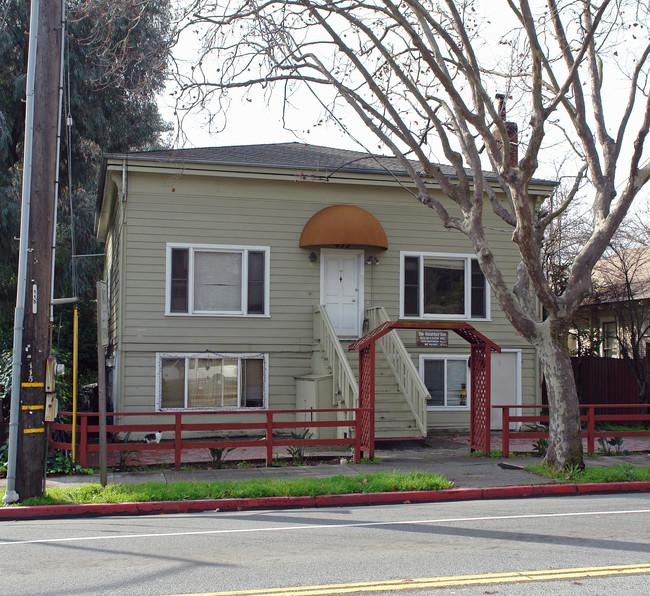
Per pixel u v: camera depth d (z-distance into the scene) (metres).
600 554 7.29
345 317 19.08
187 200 18.11
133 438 17.19
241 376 18.38
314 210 18.97
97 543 8.00
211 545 7.84
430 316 19.72
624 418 16.08
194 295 18.09
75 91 24.17
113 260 21.66
